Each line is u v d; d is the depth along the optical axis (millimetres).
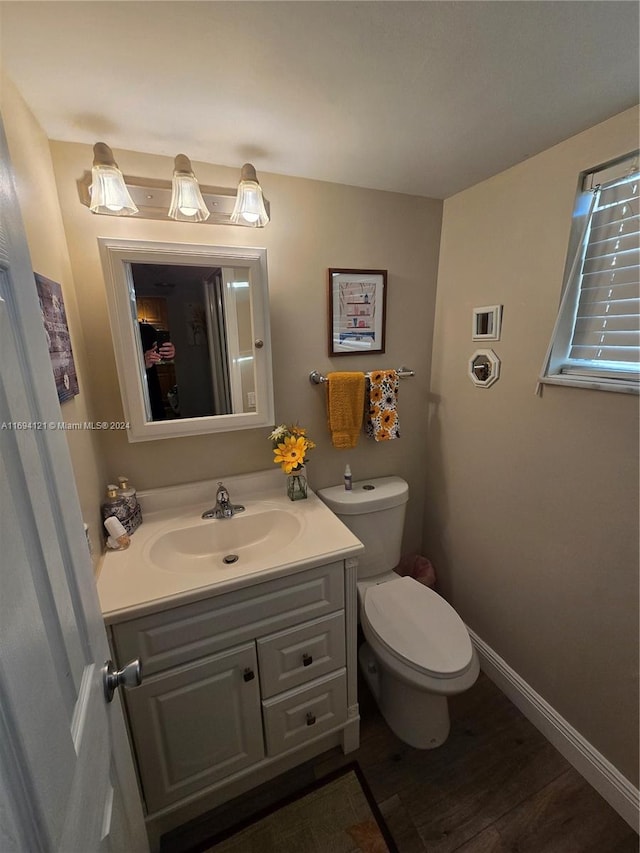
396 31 700
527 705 1436
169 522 1305
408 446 1817
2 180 445
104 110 924
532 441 1310
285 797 1192
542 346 1236
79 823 457
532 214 1221
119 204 1036
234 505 1415
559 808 1157
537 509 1322
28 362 473
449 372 1657
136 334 1195
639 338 1021
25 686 365
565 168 1110
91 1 617
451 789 1209
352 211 1443
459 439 1647
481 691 1558
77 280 1131
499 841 1081
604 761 1176
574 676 1258
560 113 974
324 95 890
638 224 998
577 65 801
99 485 1194
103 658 648
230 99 900
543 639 1358
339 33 702
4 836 305
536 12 665
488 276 1409
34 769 362
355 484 1709
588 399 1113
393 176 1343
